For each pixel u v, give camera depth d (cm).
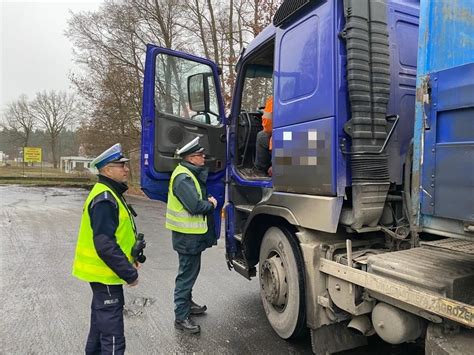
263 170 426
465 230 188
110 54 2273
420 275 212
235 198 452
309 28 304
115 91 2241
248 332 377
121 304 273
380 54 280
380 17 283
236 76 462
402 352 324
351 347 315
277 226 347
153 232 933
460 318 182
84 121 2483
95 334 281
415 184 215
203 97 455
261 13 1372
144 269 607
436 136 202
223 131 467
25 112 5812
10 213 1317
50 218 1191
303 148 305
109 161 267
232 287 511
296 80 316
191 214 371
